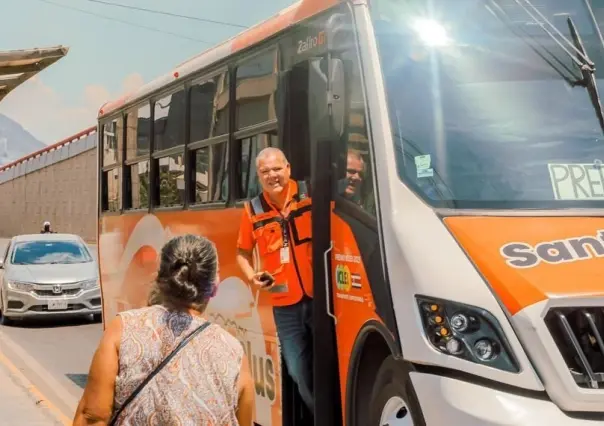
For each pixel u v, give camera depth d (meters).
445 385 4.05
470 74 4.98
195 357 3.13
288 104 5.90
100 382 3.10
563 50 5.12
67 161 40.03
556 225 4.45
